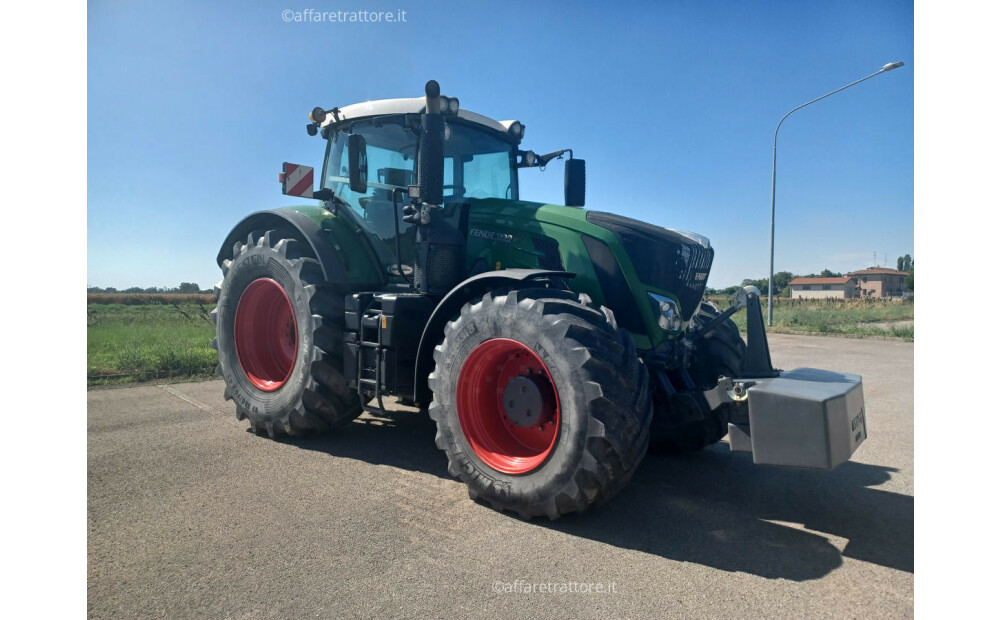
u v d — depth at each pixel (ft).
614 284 11.01
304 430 13.74
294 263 13.57
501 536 8.76
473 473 9.90
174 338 30.40
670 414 10.71
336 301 13.50
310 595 7.07
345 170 14.58
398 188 13.24
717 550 8.39
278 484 10.87
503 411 10.52
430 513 9.61
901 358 31.86
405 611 6.77
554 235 11.67
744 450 8.99
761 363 10.09
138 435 14.21
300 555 8.06
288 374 13.75
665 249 11.20
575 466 8.68
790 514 9.77
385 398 19.07
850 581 7.52
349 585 7.30
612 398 8.65
